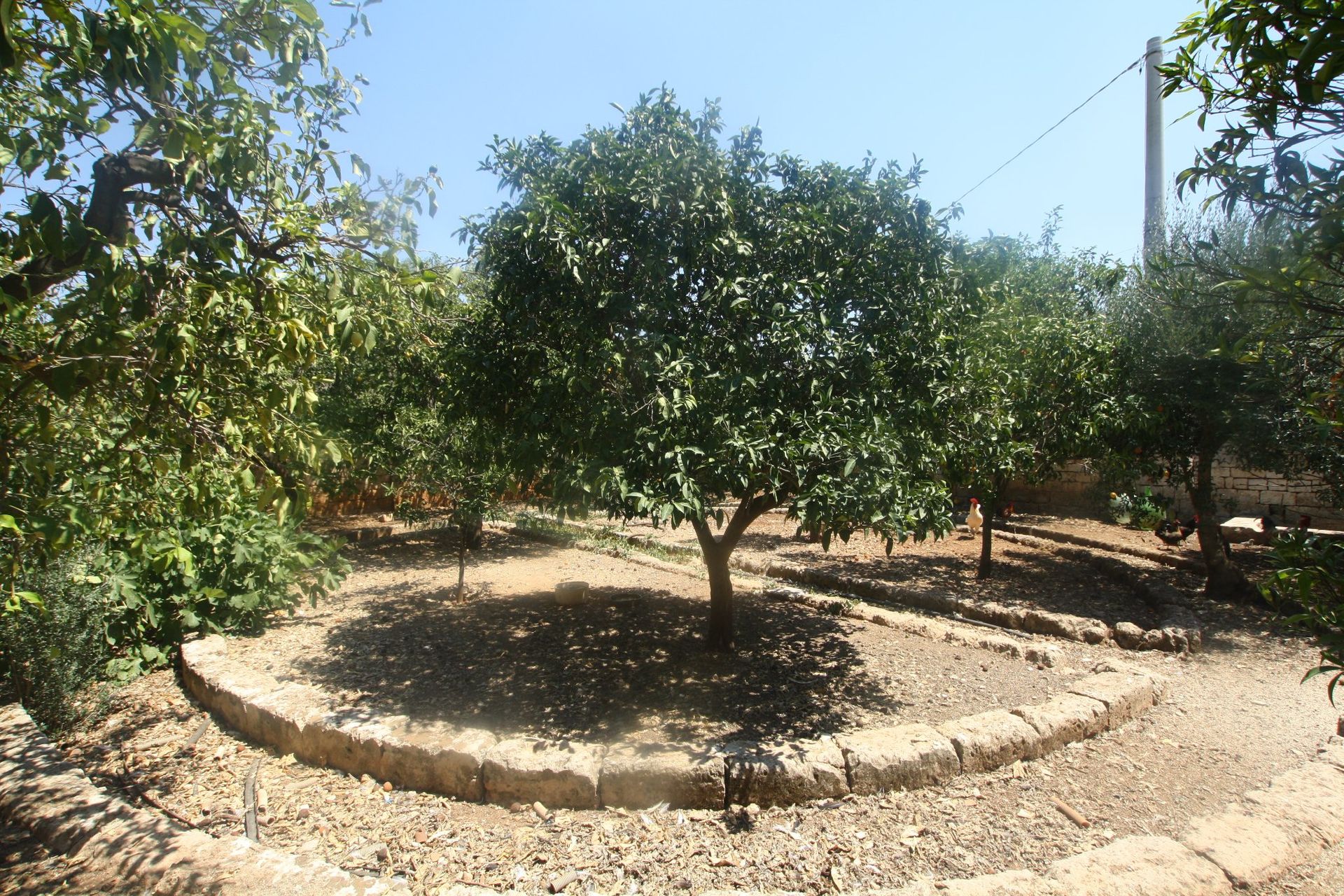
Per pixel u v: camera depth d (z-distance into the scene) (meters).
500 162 5.07
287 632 6.28
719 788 3.51
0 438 2.52
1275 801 3.35
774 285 4.37
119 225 2.49
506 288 4.84
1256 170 1.89
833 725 4.30
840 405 4.32
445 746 3.73
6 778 3.45
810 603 7.16
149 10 2.08
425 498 10.98
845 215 4.77
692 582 8.33
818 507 3.62
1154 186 9.76
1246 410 6.65
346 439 8.30
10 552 2.72
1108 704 4.39
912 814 3.45
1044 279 10.34
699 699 4.69
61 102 2.30
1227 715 4.68
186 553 3.31
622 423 4.08
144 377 2.44
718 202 4.38
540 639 6.05
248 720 4.36
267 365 2.68
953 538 11.59
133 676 5.26
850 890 2.92
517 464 4.71
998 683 5.03
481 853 3.19
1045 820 3.41
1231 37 1.79
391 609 7.12
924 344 4.89
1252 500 11.04
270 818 3.48
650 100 5.03
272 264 2.46
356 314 2.78
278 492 2.86
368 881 2.69
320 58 2.89
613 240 4.57
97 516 2.93
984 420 6.18
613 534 11.49
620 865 3.10
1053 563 9.59
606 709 4.53
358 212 3.09
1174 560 8.98
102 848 2.91
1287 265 2.03
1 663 4.51
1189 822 3.42
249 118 2.55
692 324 4.47
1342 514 10.18
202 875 2.70
